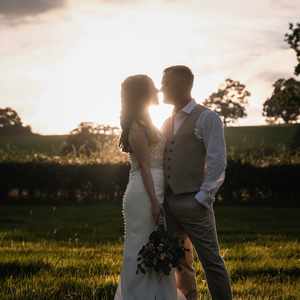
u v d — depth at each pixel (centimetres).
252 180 3088
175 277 692
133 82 666
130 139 663
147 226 662
